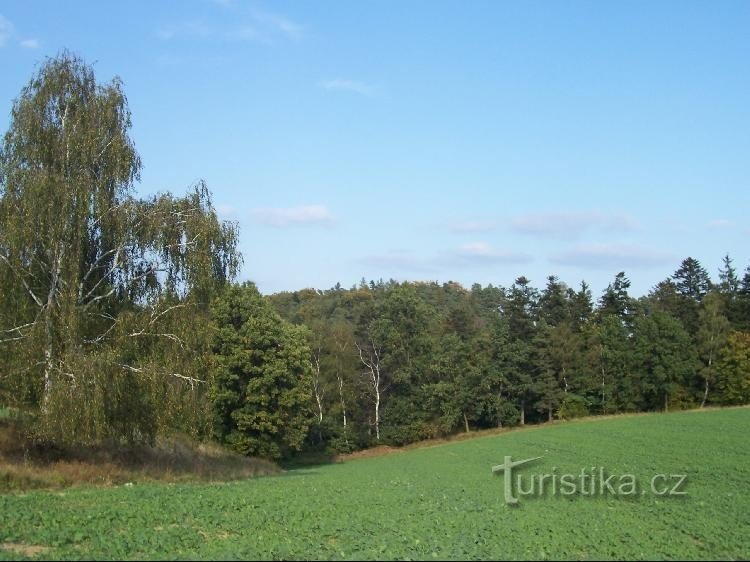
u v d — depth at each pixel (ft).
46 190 92.17
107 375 91.25
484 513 72.13
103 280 101.71
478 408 302.86
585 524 65.21
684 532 62.69
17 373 88.17
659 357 315.37
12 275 90.89
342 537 56.75
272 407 201.57
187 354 101.50
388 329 293.23
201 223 103.55
